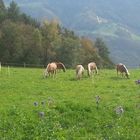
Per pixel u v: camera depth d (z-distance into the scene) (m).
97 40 148.38
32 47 123.38
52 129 27.95
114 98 38.06
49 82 49.97
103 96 39.34
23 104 34.97
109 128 28.80
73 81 51.16
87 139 27.05
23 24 135.62
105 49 145.38
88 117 30.75
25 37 124.50
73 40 128.12
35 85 47.31
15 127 28.23
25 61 122.00
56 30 137.38
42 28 139.25
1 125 28.42
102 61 133.88
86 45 138.75
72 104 32.62
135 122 30.14
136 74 59.69
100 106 33.06
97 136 27.58
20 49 121.06
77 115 30.88
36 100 37.00
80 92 42.19
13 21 141.75
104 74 59.12
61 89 44.44
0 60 120.12
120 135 27.41
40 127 28.06
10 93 41.88
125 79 53.28
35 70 66.25
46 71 55.66
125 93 41.12
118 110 31.45
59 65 61.94
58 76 56.47
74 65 125.94
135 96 39.44
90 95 40.06
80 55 130.62
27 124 28.48
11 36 121.56
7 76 56.06
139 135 27.64
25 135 27.22
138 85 46.84
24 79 52.81
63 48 126.06
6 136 27.00
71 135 27.56
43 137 26.67
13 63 117.12
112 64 138.38
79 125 29.52
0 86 46.53
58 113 31.19
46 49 127.00
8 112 30.72
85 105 32.59
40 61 124.75
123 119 30.50
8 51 120.75
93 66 58.16
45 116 30.25
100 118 30.58
